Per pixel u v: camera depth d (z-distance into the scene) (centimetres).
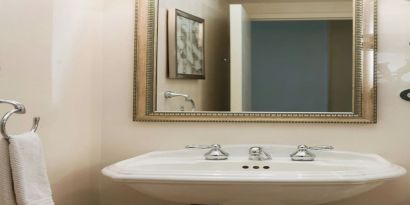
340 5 188
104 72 200
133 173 146
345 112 185
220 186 141
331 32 188
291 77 189
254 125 190
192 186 143
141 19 197
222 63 194
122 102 198
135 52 196
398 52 182
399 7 183
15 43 136
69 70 172
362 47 184
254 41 193
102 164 199
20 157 112
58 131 164
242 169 175
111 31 200
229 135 191
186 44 197
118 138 198
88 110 190
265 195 145
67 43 170
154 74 196
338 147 185
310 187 140
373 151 182
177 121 193
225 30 195
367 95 182
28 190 114
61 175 167
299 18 190
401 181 181
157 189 148
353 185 140
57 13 163
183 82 196
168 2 198
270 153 185
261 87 191
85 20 186
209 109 194
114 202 199
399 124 181
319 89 187
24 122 141
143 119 195
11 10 134
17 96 137
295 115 187
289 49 190
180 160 182
